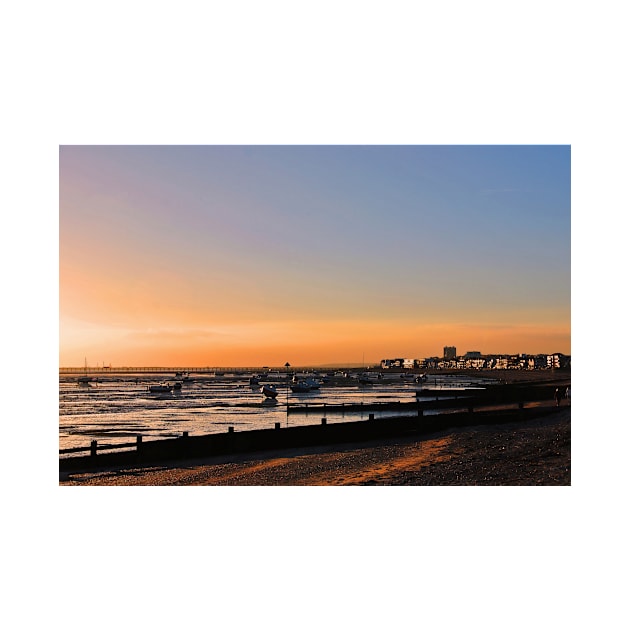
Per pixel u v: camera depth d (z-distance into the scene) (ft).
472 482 63.87
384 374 594.24
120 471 77.92
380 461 79.46
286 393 313.32
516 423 110.01
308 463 80.53
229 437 88.07
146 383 506.48
